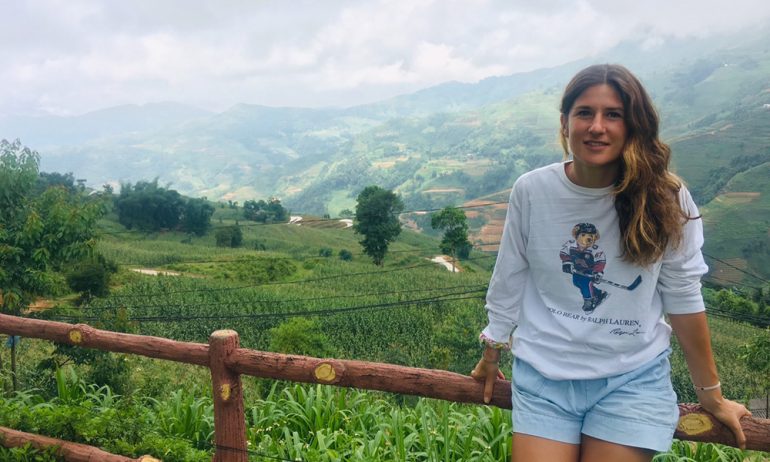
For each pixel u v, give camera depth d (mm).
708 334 2209
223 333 3186
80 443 4000
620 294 2195
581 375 2225
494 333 2482
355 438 4320
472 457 3967
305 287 62000
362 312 47281
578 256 2230
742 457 4371
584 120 2129
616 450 2154
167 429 4664
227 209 154500
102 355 12648
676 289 2178
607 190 2162
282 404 5051
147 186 115562
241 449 3232
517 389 2377
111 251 79188
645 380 2201
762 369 25922
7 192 13609
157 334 41469
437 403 5371
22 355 18547
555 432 2244
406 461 3902
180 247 93938
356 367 2877
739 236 132000
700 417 2328
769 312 47250
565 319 2273
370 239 86438
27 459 3791
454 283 67438
